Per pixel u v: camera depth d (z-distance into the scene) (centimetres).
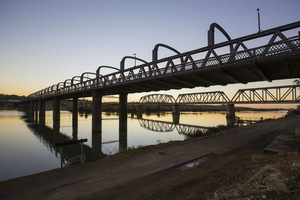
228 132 2191
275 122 3288
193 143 1609
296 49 1380
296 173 573
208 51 1977
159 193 682
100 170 1020
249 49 1597
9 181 908
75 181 885
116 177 907
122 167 1050
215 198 545
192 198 600
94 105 4391
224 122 7000
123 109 4778
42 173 1005
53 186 841
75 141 1352
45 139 3694
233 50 1762
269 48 1523
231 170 827
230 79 2325
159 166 1032
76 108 6259
